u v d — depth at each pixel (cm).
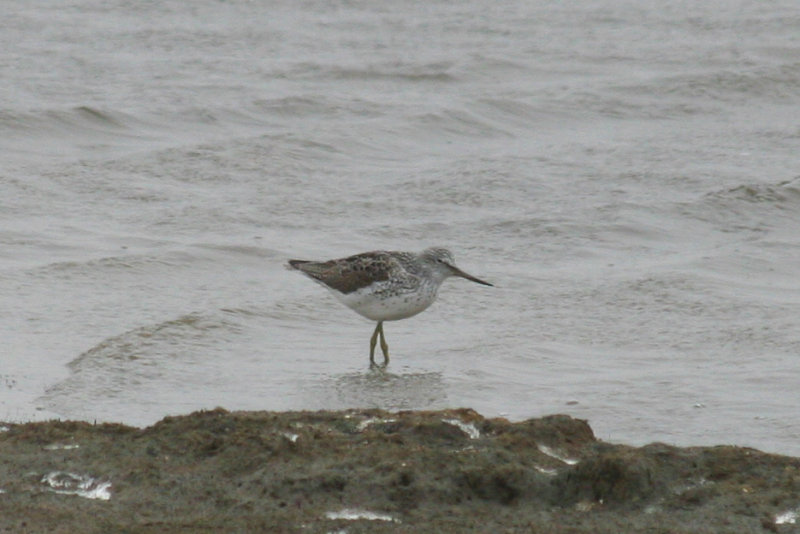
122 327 1512
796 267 1834
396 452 937
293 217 2005
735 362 1438
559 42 3278
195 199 2064
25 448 962
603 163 2330
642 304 1648
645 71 3033
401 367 1432
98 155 2262
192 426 989
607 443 998
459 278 1755
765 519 863
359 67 2956
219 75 2842
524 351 1482
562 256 1873
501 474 903
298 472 909
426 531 848
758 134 2583
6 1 3444
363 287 1495
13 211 1944
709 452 947
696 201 2097
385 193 2134
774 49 3222
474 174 2230
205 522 858
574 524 864
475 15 3531
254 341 1517
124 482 911
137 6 3475
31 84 2653
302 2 3594
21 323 1507
